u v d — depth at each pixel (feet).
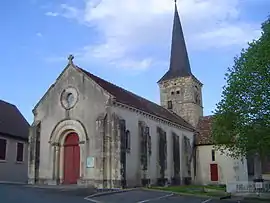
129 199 59.77
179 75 148.56
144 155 92.99
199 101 150.30
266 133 67.21
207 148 131.23
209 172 128.67
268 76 66.80
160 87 151.84
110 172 79.77
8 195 55.42
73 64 91.71
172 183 109.60
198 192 82.64
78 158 86.79
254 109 68.69
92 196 60.54
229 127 75.10
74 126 86.94
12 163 107.65
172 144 114.32
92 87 87.15
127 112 90.48
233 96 73.10
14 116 120.06
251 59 70.18
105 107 83.97
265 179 122.01
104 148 81.00
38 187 75.41
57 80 92.73
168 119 112.98
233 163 124.88
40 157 89.92
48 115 91.76
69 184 84.99
